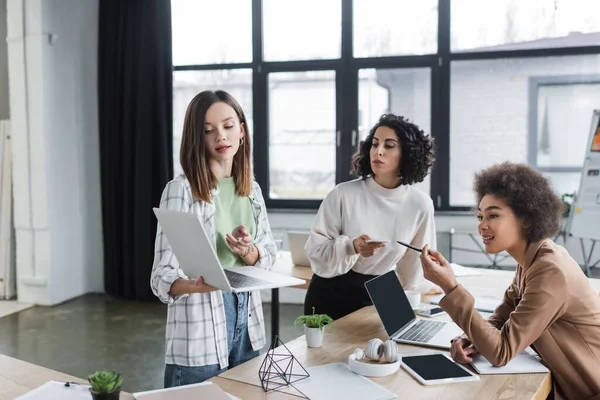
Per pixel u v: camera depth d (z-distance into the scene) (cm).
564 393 172
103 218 593
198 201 182
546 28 518
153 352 423
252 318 196
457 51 537
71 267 585
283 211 568
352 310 243
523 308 164
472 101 538
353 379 157
